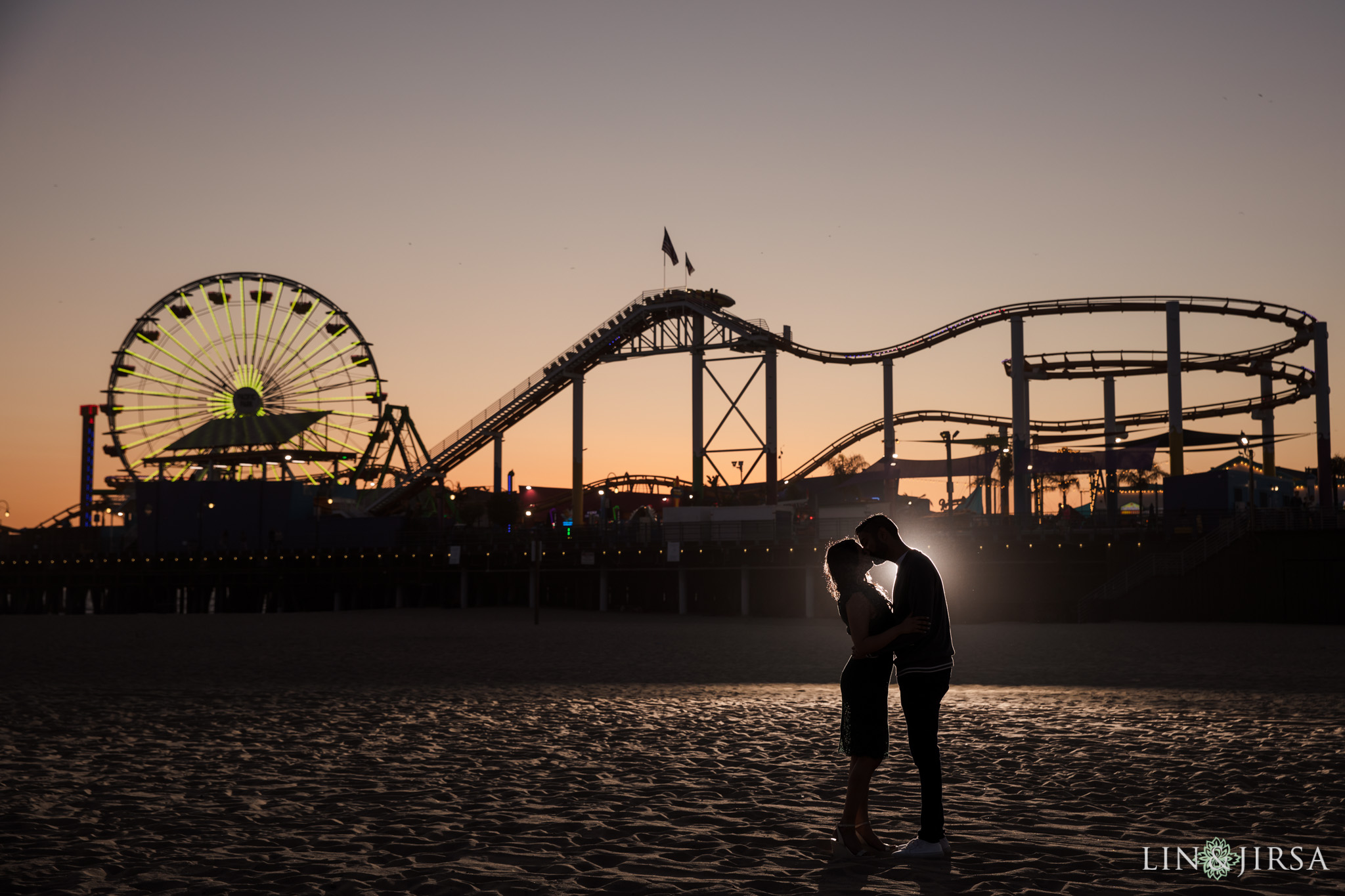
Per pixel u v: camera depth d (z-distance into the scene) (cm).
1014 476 7506
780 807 959
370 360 10750
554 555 7494
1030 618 6072
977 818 912
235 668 2706
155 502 9350
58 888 683
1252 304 7081
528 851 788
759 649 3622
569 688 2189
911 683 764
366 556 8094
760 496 8512
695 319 8806
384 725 1546
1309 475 8775
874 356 8656
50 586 9131
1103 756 1257
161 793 1027
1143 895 662
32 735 1434
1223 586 5481
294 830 864
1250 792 1026
